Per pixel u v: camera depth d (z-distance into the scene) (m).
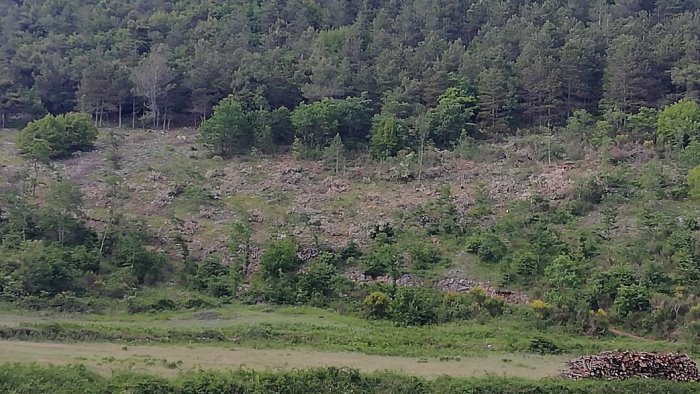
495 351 33.62
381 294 40.31
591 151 58.22
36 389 23.23
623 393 26.64
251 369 26.44
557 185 52.97
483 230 48.03
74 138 62.78
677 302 38.91
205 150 64.12
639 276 41.00
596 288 40.12
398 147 61.44
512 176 55.88
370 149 62.31
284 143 65.44
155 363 27.69
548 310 39.00
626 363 28.78
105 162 60.28
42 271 40.25
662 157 56.12
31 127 62.09
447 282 43.22
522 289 42.22
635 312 38.94
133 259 43.94
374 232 48.47
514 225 47.47
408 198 53.62
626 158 56.28
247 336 34.00
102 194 53.69
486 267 44.81
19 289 39.25
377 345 33.50
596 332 37.88
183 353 30.20
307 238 47.91
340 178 58.16
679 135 56.62
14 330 31.80
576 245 44.78
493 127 65.06
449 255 46.38
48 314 37.38
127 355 29.16
